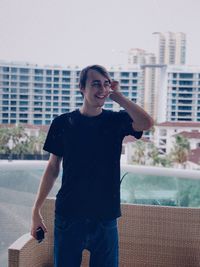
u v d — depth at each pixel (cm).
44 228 190
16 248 172
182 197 293
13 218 282
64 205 169
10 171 285
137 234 211
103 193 166
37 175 291
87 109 170
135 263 211
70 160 168
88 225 168
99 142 166
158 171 295
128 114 168
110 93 167
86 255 208
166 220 209
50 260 209
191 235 207
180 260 207
